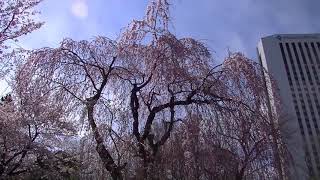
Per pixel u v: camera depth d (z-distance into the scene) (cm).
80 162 1178
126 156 1098
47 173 1326
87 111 1145
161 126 1166
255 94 1188
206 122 1129
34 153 1335
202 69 1207
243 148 1119
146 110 1204
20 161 1310
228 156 1094
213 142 1105
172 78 1174
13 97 1268
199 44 1248
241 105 1159
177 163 1091
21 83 1231
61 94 1205
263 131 1136
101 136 1105
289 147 1172
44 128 1289
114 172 1081
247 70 1211
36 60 1227
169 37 1223
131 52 1238
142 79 1223
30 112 1239
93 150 1123
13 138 1291
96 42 1254
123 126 1131
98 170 1127
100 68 1216
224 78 1194
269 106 1215
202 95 1163
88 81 1226
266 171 1108
